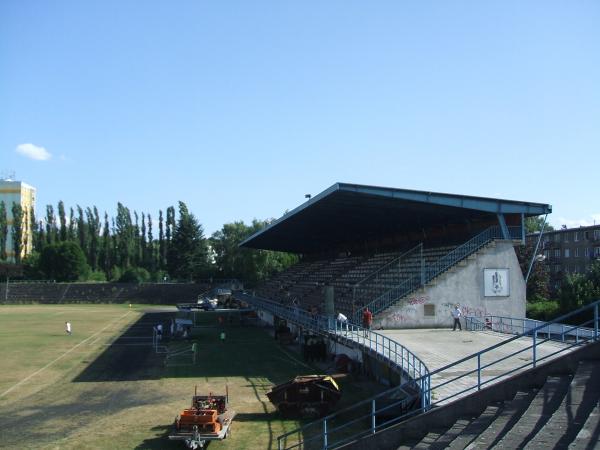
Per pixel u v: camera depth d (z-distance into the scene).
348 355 35.16
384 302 38.41
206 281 125.88
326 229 62.34
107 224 143.75
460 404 13.51
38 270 125.38
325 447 16.30
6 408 27.05
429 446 12.29
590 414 10.32
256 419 24.28
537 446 9.87
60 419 24.98
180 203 133.25
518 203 38.22
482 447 10.82
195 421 21.03
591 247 83.81
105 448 20.89
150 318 79.50
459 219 44.59
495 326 37.31
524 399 12.47
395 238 58.44
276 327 55.72
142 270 127.94
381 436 13.98
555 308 51.56
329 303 38.50
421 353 25.47
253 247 95.12
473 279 37.81
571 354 12.82
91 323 71.19
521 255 69.88
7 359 41.88
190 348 47.62
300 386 24.48
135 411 26.23
